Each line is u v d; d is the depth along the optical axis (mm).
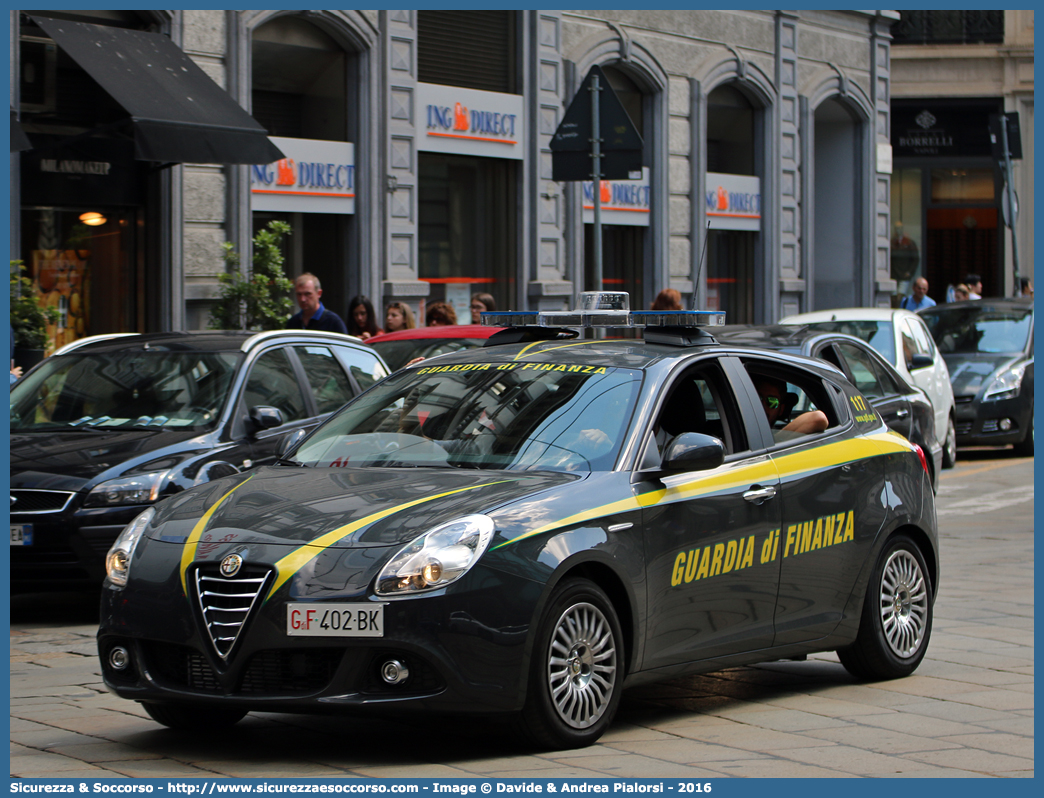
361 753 6047
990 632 9203
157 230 17094
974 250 42188
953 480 18922
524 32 22484
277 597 5652
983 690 7539
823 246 32438
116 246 16875
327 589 5613
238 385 10484
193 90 15789
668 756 6008
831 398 7949
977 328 22656
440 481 6281
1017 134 27141
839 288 32312
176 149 14977
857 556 7605
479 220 22156
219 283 17578
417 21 20875
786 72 28828
